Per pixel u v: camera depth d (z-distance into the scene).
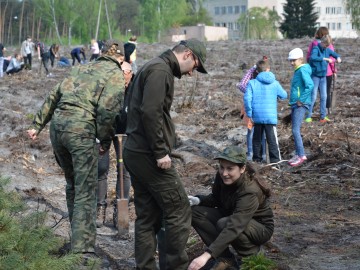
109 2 80.81
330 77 13.27
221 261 5.17
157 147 4.84
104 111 5.52
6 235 4.76
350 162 9.41
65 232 6.48
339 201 7.73
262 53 32.34
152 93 4.79
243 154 5.05
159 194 4.96
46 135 11.83
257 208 5.11
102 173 6.91
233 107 14.78
